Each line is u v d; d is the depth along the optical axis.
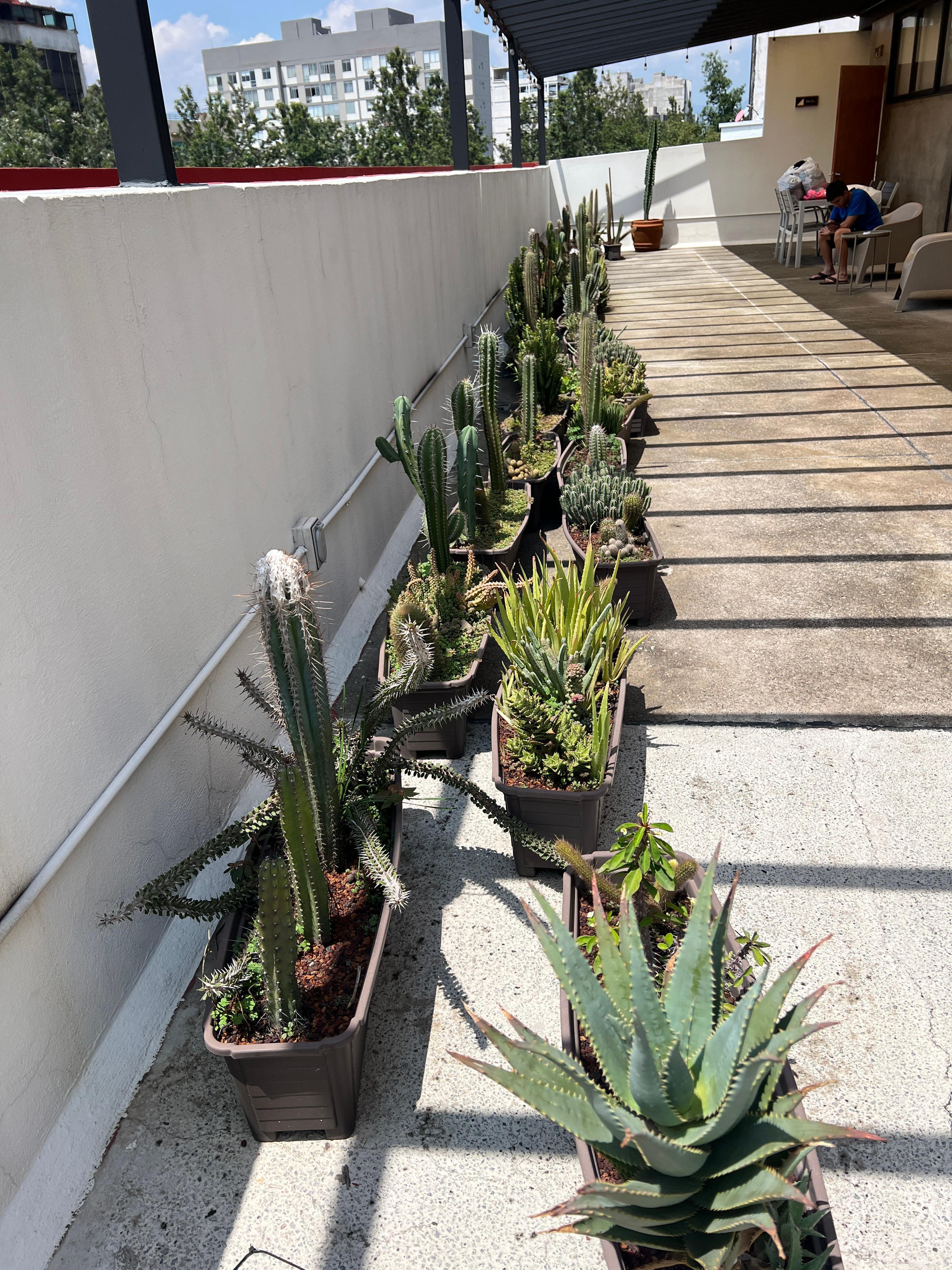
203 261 2.52
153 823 2.27
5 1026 1.71
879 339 8.20
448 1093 2.01
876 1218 1.69
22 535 1.76
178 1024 2.22
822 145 15.11
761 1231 1.38
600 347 6.58
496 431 4.66
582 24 10.98
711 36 13.98
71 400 1.91
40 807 1.81
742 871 2.52
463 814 2.89
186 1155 1.92
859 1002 2.12
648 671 3.51
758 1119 1.36
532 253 8.03
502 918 2.47
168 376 2.33
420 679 2.39
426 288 5.55
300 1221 1.78
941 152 11.04
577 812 2.48
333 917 2.18
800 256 12.63
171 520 2.36
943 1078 1.94
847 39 14.20
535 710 2.51
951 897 2.39
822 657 3.49
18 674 1.75
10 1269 1.66
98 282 2.00
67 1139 1.86
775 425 6.21
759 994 1.33
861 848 2.57
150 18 2.31
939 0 10.98
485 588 3.53
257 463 2.94
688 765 2.97
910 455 5.43
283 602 1.90
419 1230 1.74
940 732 3.02
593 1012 1.48
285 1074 1.81
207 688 2.58
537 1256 1.68
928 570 4.07
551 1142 1.90
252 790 2.85
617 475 4.58
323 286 3.58
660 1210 1.36
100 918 2.03
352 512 4.01
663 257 15.33
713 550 4.45
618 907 2.12
